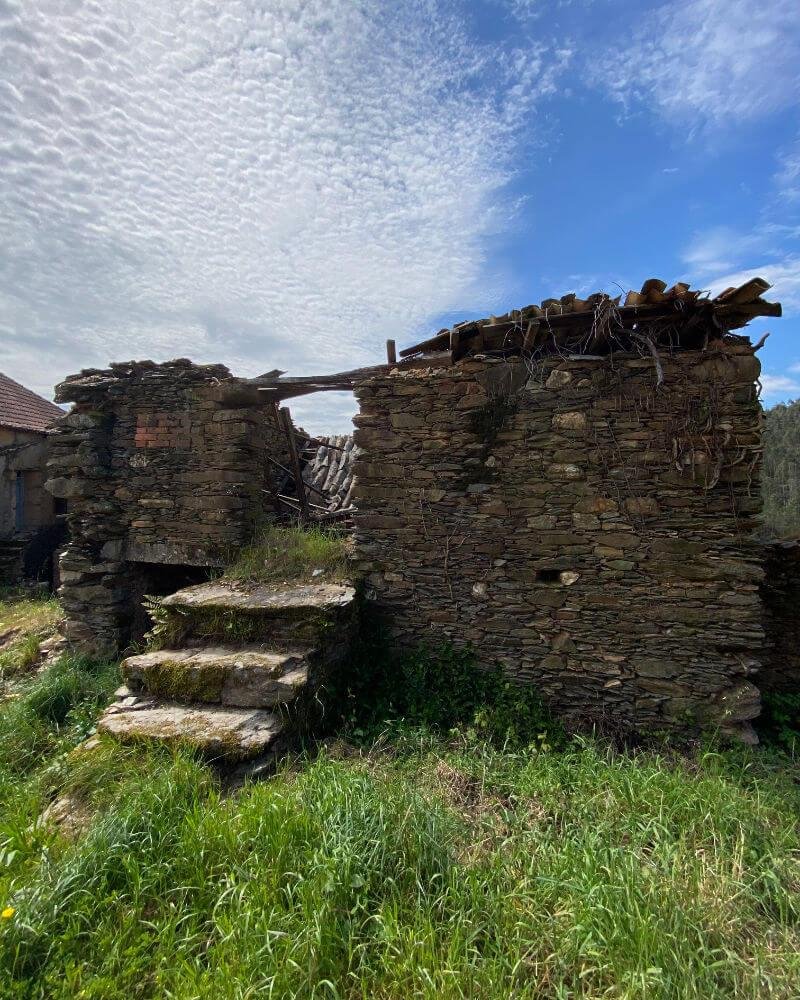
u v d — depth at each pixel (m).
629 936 1.96
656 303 4.08
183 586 7.33
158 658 3.98
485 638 4.77
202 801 2.85
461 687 4.63
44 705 5.05
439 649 4.86
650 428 4.29
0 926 1.96
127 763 3.09
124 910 2.18
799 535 5.48
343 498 8.14
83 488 6.29
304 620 4.14
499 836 2.70
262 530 6.26
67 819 2.81
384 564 5.06
